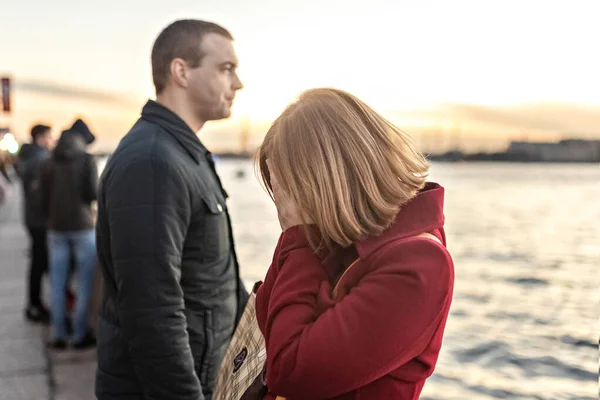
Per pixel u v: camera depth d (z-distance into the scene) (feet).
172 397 6.07
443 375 27.76
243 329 4.75
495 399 24.57
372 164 3.91
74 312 15.31
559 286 64.23
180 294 6.16
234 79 7.28
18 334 16.39
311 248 4.04
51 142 18.81
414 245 3.76
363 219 3.85
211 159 7.09
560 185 484.74
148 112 6.83
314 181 3.86
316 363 3.60
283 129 4.07
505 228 150.20
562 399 25.00
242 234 116.37
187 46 6.96
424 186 4.22
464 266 81.00
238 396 4.41
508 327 41.52
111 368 6.65
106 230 6.58
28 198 17.43
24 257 28.99
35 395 12.26
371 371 3.60
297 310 3.84
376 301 3.61
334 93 4.15
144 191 6.10
